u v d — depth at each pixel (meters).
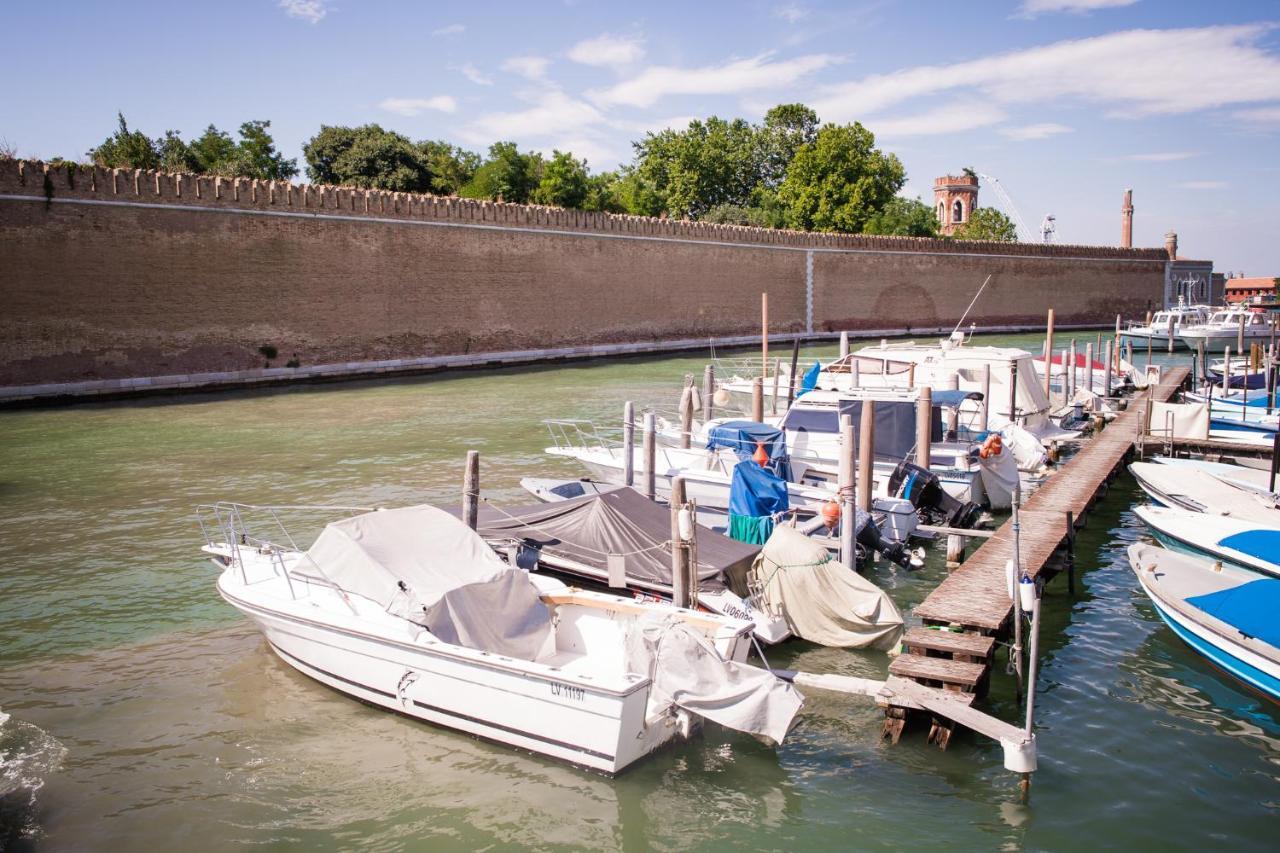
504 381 35.12
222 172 48.53
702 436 19.03
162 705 8.96
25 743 8.23
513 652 8.83
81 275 29.23
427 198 38.59
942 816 7.37
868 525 12.90
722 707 8.05
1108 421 24.88
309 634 9.20
